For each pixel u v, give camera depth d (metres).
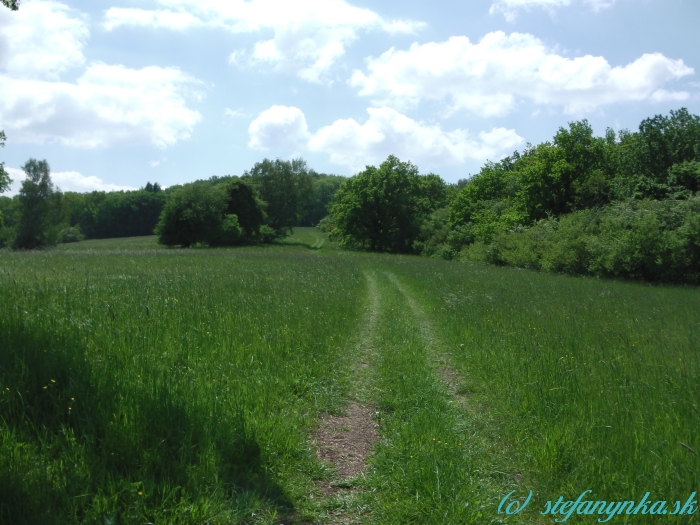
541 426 5.61
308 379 7.23
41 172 64.94
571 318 11.91
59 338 6.21
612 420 5.50
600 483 4.40
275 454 4.82
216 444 4.59
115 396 4.90
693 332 10.84
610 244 28.86
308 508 4.13
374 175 66.12
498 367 8.15
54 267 18.09
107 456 4.14
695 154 38.91
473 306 13.75
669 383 6.93
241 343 7.92
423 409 6.40
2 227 64.38
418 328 12.14
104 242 84.69
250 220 79.00
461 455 5.09
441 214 66.38
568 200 44.28
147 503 3.72
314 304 12.41
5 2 9.09
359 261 34.25
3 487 3.46
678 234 27.77
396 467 4.83
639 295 18.83
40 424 4.38
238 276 17.86
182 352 7.07
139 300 9.99
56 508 3.47
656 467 4.49
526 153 57.44
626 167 41.53
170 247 66.44
